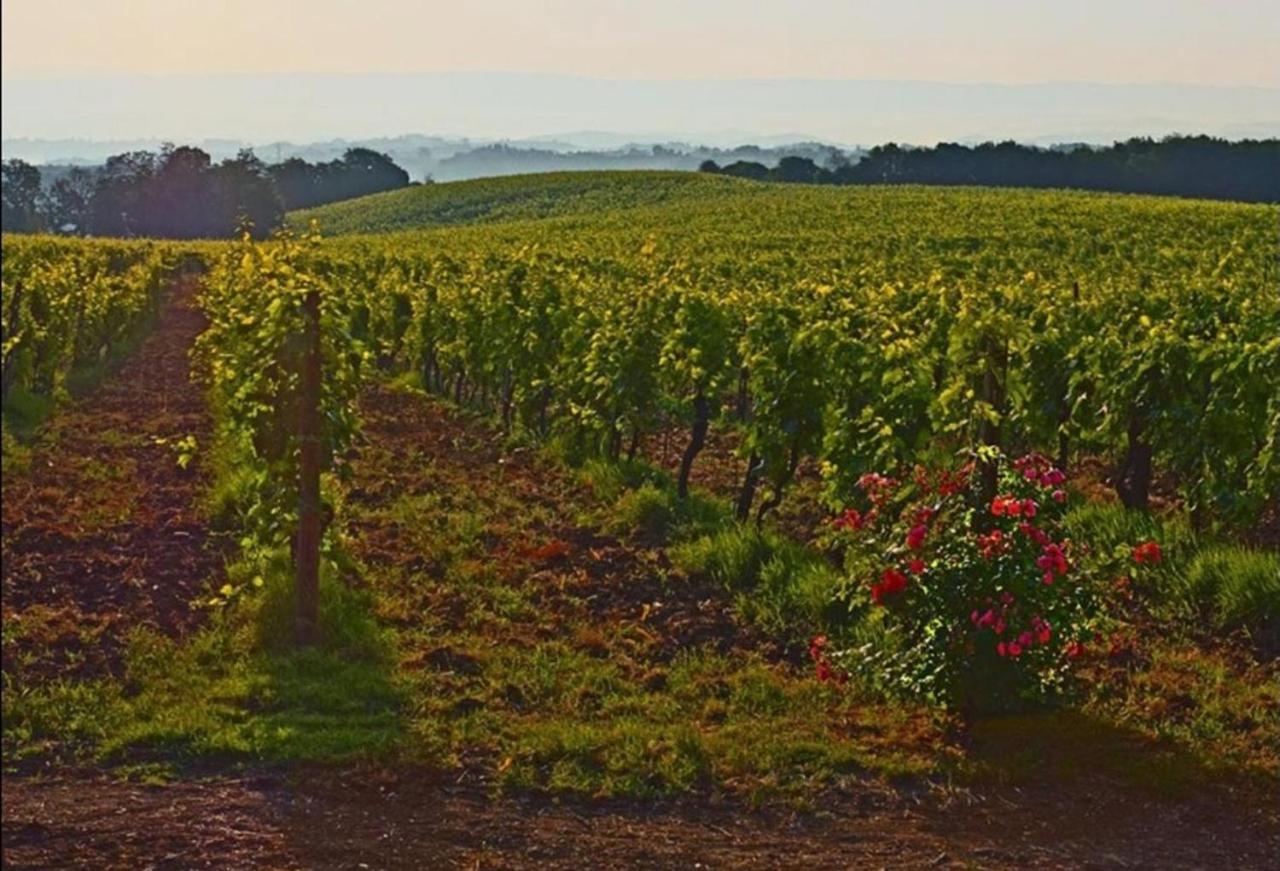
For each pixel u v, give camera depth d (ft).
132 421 59.31
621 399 47.14
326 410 29.60
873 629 27.99
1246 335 39.06
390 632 28.94
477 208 304.71
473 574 33.83
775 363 38.17
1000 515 24.07
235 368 35.37
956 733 23.90
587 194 301.43
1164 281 76.74
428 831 19.60
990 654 23.82
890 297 48.55
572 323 55.57
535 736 23.21
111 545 36.01
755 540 34.71
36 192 386.73
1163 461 40.37
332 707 24.63
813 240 158.40
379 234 256.93
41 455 49.80
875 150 393.50
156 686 25.26
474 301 67.31
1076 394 42.34
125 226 383.65
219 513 38.99
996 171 374.84
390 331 84.84
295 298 29.32
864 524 26.48
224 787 21.06
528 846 19.16
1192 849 19.56
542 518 40.40
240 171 389.39
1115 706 24.93
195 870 18.03
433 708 24.70
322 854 18.66
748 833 19.88
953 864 18.84
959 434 36.99
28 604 30.25
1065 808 20.95
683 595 32.55
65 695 24.53
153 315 118.01
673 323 48.29
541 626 29.94
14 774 21.43
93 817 19.72
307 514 28.04
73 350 76.84
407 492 43.98
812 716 24.77
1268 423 35.35
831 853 19.17
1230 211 179.63
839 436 34.76
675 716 24.85
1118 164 351.05
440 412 65.41
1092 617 24.95
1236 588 29.35
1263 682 26.21
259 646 27.58
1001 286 66.64
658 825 20.10
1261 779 22.07
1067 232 155.02
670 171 349.20
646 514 39.88
